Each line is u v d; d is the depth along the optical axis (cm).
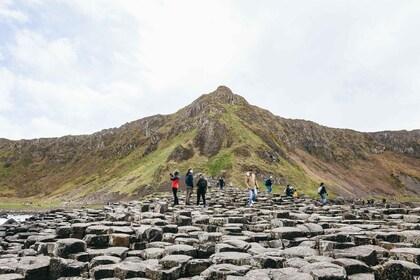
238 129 13788
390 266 766
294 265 836
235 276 746
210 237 1147
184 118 17375
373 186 18362
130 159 17362
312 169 16600
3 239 1617
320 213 2072
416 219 1577
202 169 11169
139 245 1138
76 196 14812
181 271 866
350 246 1005
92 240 1138
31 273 866
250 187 2570
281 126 19625
